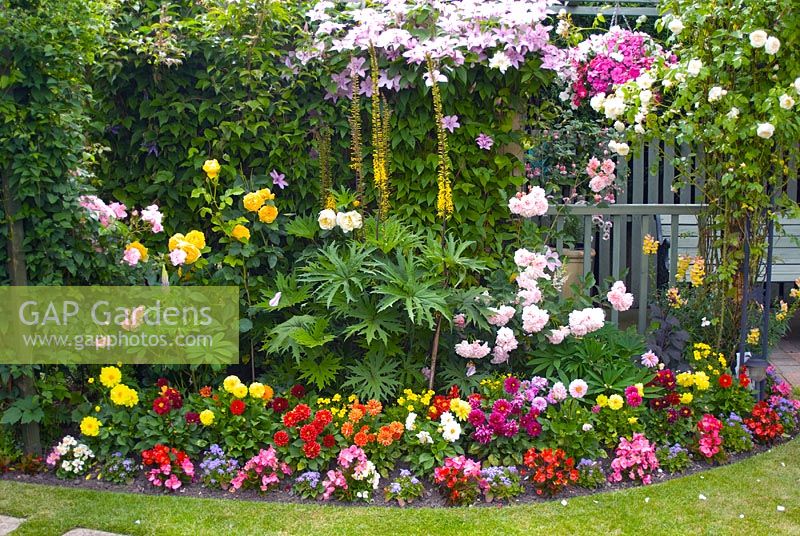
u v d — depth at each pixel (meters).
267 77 4.17
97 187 4.18
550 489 3.06
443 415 3.32
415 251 4.20
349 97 4.23
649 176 6.12
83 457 3.29
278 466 3.19
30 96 3.24
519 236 4.37
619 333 4.16
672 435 3.53
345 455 3.10
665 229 6.05
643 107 4.04
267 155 4.25
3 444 3.37
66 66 3.27
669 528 2.77
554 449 3.29
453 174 4.30
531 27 4.16
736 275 4.25
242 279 3.95
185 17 4.25
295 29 4.26
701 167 4.28
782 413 3.82
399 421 3.43
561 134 5.35
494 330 3.90
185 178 4.09
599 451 3.33
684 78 3.87
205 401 3.42
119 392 3.30
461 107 4.23
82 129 3.66
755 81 3.85
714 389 3.83
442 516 2.88
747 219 4.01
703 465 3.43
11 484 3.16
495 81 4.24
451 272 3.93
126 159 4.19
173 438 3.29
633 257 6.26
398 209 4.32
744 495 3.06
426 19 4.24
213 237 4.27
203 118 4.06
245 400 3.43
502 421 3.27
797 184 5.97
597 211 4.54
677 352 4.14
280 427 3.36
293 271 4.02
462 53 4.15
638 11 5.26
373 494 3.08
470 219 4.31
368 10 4.16
